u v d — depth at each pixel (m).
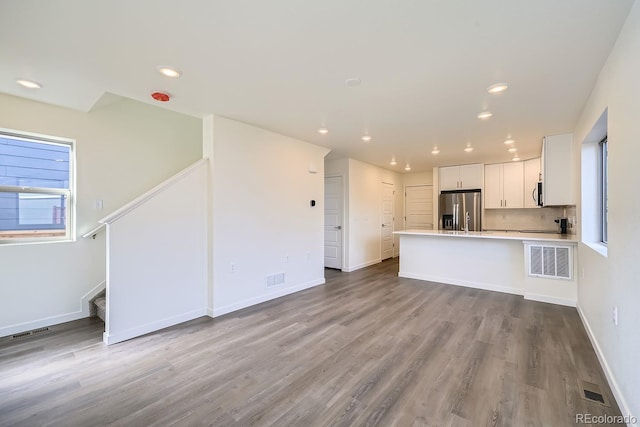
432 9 1.61
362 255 6.50
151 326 3.01
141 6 1.57
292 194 4.43
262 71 2.34
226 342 2.75
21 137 3.08
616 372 1.90
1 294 2.89
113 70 2.32
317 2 1.56
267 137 4.02
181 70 2.32
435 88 2.65
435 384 2.06
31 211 3.15
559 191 4.11
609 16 1.67
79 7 1.57
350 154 5.61
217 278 3.44
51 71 2.33
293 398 1.92
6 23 1.71
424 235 5.20
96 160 3.50
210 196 3.42
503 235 4.51
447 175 6.87
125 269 2.85
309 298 4.15
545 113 3.26
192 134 4.42
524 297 4.11
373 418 1.73
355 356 2.47
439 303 3.91
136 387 2.04
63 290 3.26
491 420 1.70
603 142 3.12
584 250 3.15
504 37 1.88
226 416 1.75
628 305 1.69
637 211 1.56
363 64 2.23
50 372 2.23
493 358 2.41
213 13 1.64
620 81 1.84
